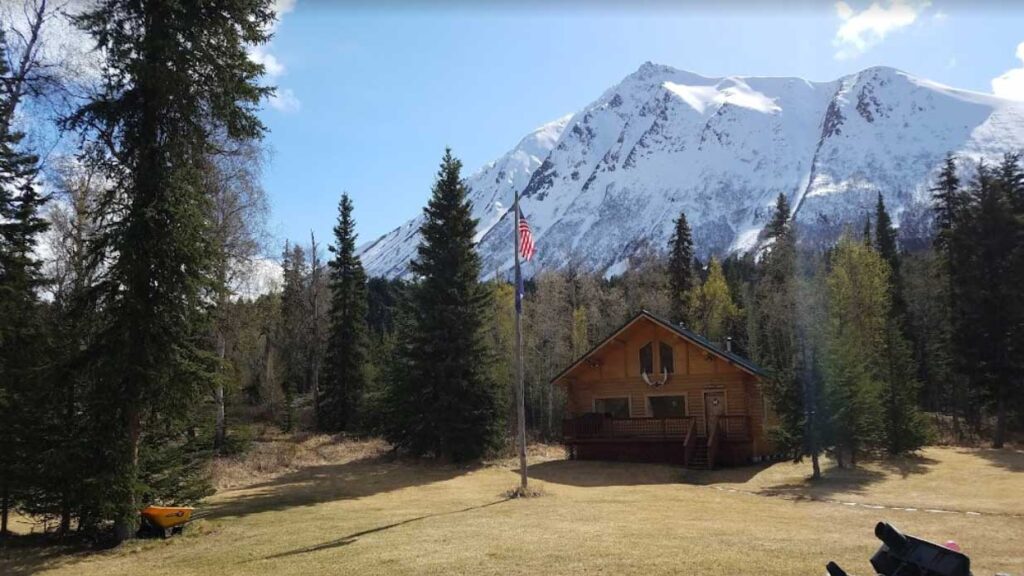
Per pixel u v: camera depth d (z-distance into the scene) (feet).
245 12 50.65
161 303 48.39
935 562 17.57
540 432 151.53
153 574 36.50
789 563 30.89
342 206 153.79
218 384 51.31
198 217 49.55
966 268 115.34
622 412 105.60
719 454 90.99
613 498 60.80
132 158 49.34
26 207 63.62
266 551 40.96
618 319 195.93
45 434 47.93
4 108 56.49
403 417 100.58
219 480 77.41
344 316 149.07
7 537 49.21
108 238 47.78
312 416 160.15
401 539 41.73
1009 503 52.39
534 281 247.29
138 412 47.98
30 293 62.54
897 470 74.64
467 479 80.38
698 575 28.96
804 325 87.61
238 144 77.56
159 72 46.34
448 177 103.50
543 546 36.78
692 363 99.55
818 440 71.61
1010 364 106.22
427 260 103.60
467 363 98.43
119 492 45.88
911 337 156.35
